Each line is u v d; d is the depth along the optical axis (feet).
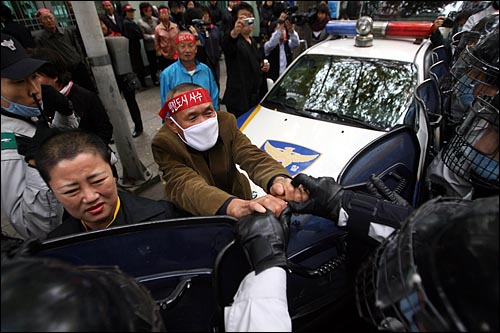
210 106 4.65
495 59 3.57
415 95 5.23
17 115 4.58
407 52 10.40
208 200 3.75
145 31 24.49
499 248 1.52
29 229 4.49
